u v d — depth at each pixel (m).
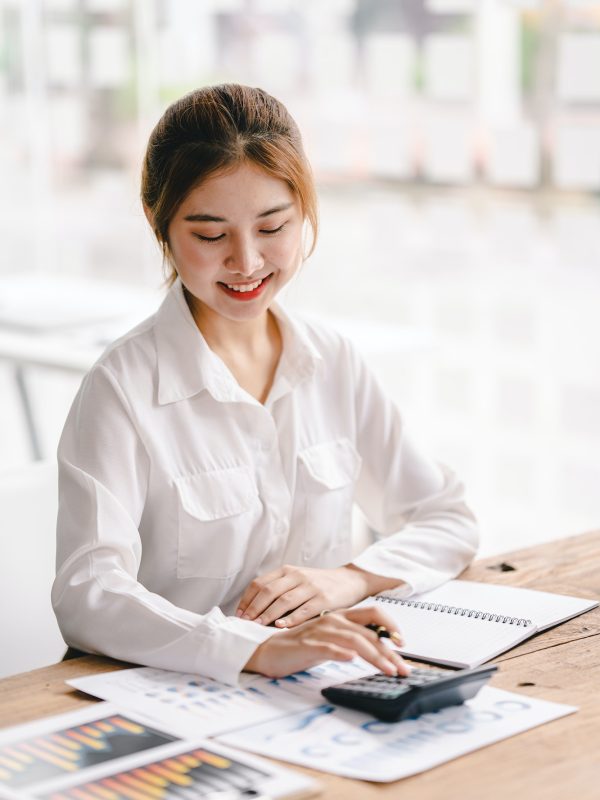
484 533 3.37
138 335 1.48
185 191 1.36
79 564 1.34
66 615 1.32
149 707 1.13
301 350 1.56
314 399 1.59
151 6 3.92
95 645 1.29
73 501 1.38
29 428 3.69
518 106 3.31
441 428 3.85
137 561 1.40
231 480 1.48
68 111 4.26
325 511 1.58
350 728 1.08
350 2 3.48
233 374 1.53
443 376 3.80
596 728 1.09
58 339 2.99
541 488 3.61
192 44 3.83
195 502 1.46
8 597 1.63
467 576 1.56
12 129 4.40
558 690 1.17
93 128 4.20
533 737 1.07
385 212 3.61
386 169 3.56
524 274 3.47
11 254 4.48
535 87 3.26
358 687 1.13
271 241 1.39
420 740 1.05
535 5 3.21
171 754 1.02
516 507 3.49
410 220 3.57
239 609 1.40
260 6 3.64
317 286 3.77
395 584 1.48
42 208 4.39
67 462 1.41
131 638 1.26
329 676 1.21
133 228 4.17
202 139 1.34
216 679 1.20
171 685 1.19
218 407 1.48
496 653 1.27
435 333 3.69
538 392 3.62
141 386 1.44
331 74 3.55
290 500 1.54
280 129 1.39
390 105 3.49
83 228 4.30
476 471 3.68
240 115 1.36
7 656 1.61
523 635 1.31
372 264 3.68
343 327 3.06
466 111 3.39
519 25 3.25
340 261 3.72
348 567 1.48
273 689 1.17
